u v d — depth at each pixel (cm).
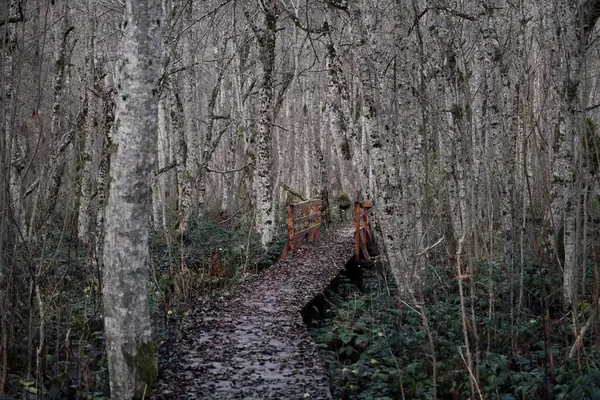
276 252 1609
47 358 713
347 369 749
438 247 1170
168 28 1334
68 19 1388
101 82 1597
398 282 1008
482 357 740
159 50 615
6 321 734
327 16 1623
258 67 1675
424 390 684
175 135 1861
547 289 945
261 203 1683
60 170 1090
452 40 1084
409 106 1132
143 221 612
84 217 1371
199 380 669
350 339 882
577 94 885
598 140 1062
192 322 923
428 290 1036
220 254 1521
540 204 1063
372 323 923
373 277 1480
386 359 778
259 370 707
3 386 628
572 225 864
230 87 2652
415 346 796
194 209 2220
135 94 601
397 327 891
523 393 614
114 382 611
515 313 891
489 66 1205
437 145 1087
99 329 866
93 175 1208
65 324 800
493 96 1198
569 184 877
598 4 908
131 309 607
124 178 602
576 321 734
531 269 1022
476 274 981
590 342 744
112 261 606
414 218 1031
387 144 1076
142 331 615
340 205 2598
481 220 988
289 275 1331
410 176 1112
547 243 1015
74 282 1024
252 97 2278
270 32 1636
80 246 1334
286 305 1045
